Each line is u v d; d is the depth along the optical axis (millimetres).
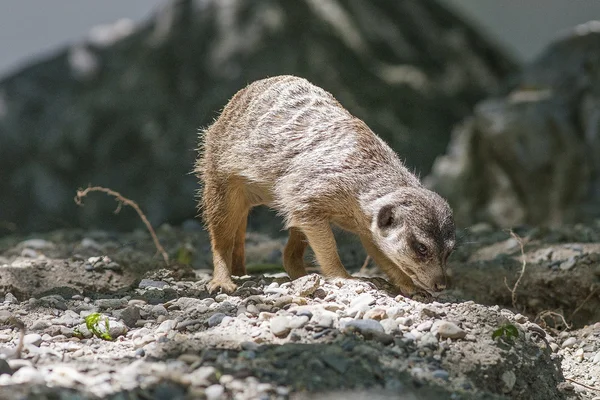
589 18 27156
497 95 21891
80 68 25531
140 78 24141
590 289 10234
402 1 26047
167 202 22047
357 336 7207
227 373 6230
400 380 6445
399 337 7344
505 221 18922
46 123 24422
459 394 6410
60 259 11227
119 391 5879
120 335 7715
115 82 24469
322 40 23844
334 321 7543
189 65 23969
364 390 6152
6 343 7316
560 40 21406
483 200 19469
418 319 7832
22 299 9344
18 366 6473
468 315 8070
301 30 23938
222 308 8125
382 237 8695
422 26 25641
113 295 9430
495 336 7723
